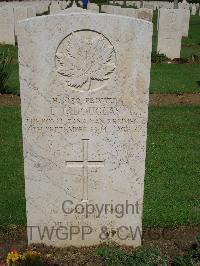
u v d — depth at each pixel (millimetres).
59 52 1528
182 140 2732
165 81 4211
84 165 1659
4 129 2830
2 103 3352
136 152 1646
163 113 3213
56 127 1608
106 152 1646
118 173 1671
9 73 3758
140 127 1616
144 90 1574
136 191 1691
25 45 1514
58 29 1501
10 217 1905
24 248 1746
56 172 1661
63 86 1564
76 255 1709
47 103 1580
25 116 1591
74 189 1687
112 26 1506
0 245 1764
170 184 2207
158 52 5445
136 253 1630
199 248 1677
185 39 7477
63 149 1635
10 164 2379
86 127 1614
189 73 4664
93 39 1520
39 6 10711
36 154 1636
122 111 1600
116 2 15273
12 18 6168
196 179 2266
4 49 5887
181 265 1619
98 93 1576
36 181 1668
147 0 16125
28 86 1559
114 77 1561
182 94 3771
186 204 2031
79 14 1492
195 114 3213
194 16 11609
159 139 2732
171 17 5430
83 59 1539
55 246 1755
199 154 2551
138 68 1550
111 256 1636
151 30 1510
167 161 2451
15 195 2080
